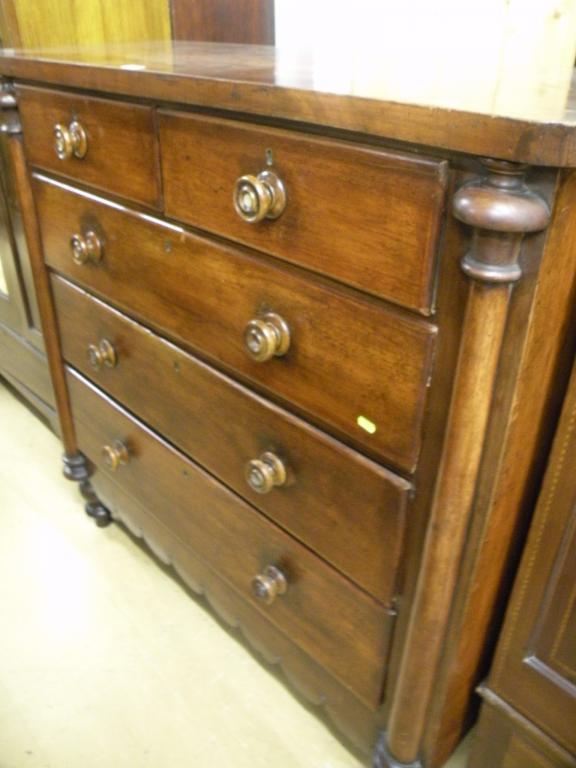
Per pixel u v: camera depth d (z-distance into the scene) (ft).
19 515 4.60
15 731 3.20
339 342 2.06
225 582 3.32
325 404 2.22
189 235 2.51
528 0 3.74
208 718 3.28
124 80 2.41
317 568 2.59
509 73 2.52
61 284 3.62
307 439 2.36
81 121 2.84
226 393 2.68
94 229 3.09
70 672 3.50
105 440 3.86
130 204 2.79
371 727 2.80
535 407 1.94
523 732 2.55
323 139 1.83
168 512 3.53
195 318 2.66
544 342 1.79
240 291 2.37
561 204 1.53
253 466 2.53
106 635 3.72
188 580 3.71
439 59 3.01
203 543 3.32
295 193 1.98
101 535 4.44
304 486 2.47
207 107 2.17
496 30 3.87
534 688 2.45
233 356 2.55
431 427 1.93
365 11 4.34
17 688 3.41
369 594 2.41
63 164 3.11
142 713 3.30
